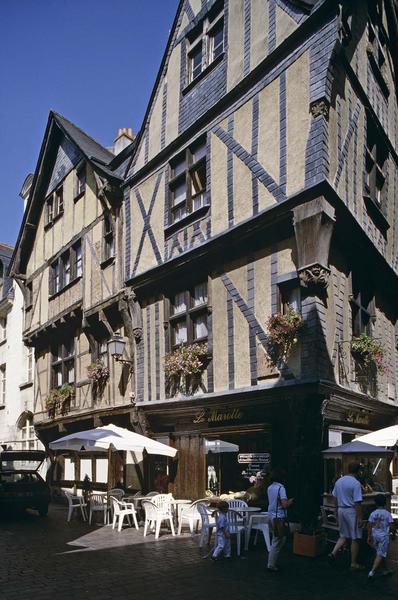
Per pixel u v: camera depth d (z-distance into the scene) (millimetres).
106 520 10742
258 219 9062
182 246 10875
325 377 8125
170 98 12125
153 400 11203
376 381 10422
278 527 6527
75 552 7742
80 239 14625
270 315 8852
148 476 11461
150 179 12219
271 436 8609
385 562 6395
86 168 14711
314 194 8258
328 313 8516
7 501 11594
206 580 6109
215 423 9867
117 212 13117
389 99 12195
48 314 16047
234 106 10086
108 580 6117
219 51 11062
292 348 8398
